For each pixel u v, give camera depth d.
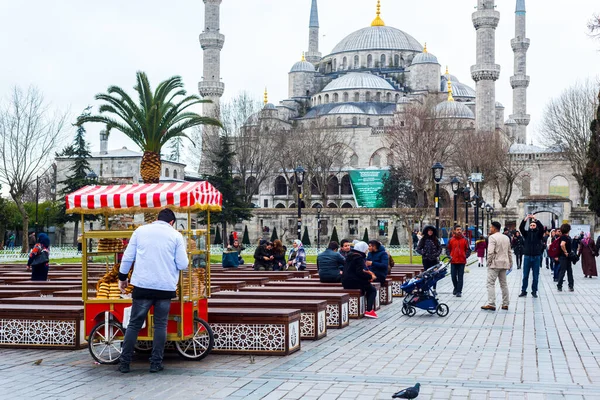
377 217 102.12
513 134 160.25
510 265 22.41
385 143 140.12
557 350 14.55
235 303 16.12
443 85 169.25
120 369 12.35
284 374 12.08
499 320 19.72
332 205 138.75
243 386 11.14
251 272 31.02
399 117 114.56
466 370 12.43
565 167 121.88
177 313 13.05
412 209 88.06
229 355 14.05
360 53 170.00
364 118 147.38
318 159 117.25
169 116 47.50
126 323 12.98
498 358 13.63
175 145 145.88
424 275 20.80
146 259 12.41
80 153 88.00
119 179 99.56
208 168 100.75
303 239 102.38
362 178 99.81
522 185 123.56
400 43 171.12
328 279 22.81
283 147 112.88
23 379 11.81
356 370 12.43
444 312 21.61
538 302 24.81
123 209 14.30
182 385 11.27
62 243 98.75
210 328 13.52
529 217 26.61
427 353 14.23
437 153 94.94
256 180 107.50
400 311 22.11
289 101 165.75
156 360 12.40
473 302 24.95
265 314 14.01
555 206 99.94
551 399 10.22
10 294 19.98
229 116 108.00
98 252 13.82
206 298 14.02
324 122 135.12
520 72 160.75
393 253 73.06
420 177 91.75
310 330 16.00
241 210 82.19
